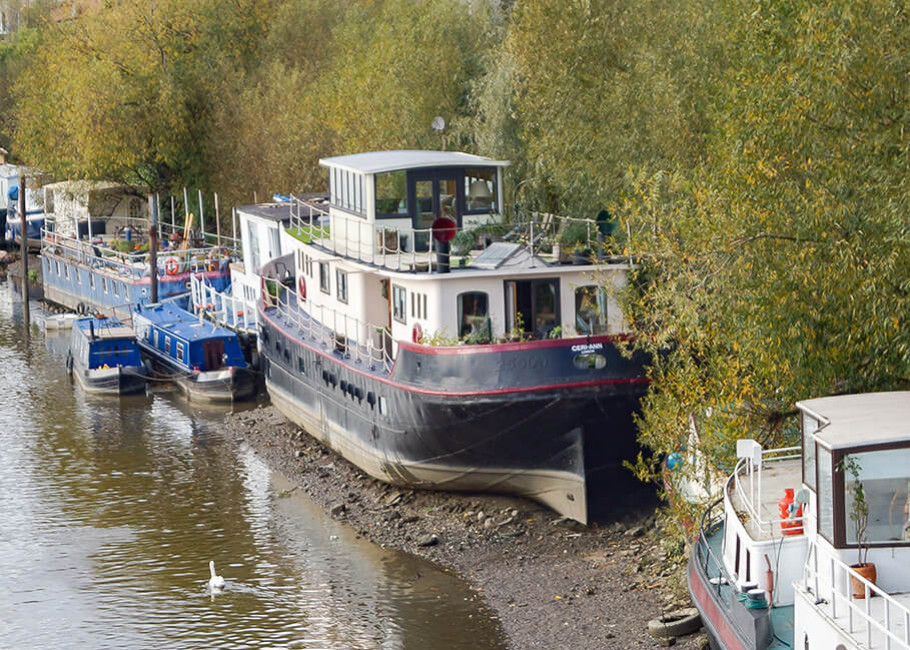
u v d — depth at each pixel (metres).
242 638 27.03
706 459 26.41
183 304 58.84
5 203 95.69
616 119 39.00
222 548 32.59
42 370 55.94
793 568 20.47
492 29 61.28
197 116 74.12
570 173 41.28
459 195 36.88
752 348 24.33
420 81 57.56
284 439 43.03
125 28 73.94
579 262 32.88
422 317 33.69
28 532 34.41
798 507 21.08
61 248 73.56
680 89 36.75
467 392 31.11
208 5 75.88
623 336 30.58
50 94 76.00
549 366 30.61
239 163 70.88
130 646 26.95
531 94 43.44
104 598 29.69
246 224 53.47
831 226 22.06
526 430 31.28
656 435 28.47
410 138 56.28
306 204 45.88
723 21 34.38
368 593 28.98
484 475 32.97
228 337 50.12
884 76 21.31
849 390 23.16
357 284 38.09
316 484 37.75
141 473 39.69
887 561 17.77
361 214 37.19
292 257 48.50
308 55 77.31
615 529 31.55
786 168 22.97
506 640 25.91
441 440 32.41
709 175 28.38
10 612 29.06
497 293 32.81
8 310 72.19
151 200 66.50
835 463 17.67
